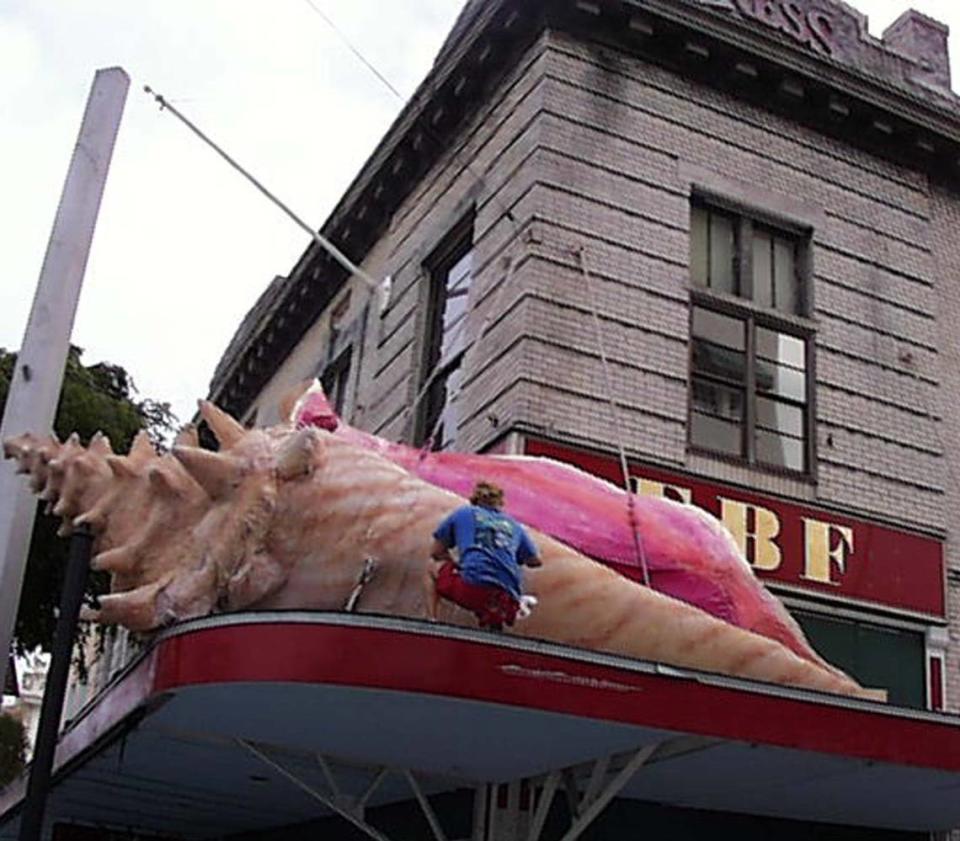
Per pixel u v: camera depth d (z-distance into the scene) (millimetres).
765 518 12312
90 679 22297
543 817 7934
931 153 15078
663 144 13305
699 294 12984
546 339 11805
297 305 19938
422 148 15430
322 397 10211
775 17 14453
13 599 8023
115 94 9078
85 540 6383
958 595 13258
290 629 6023
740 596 9414
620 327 12258
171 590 7602
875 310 14031
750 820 10367
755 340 13211
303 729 7188
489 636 6195
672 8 13383
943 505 13555
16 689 13258
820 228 14023
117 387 16844
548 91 12844
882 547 12891
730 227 13695
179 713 6945
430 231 14914
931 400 13992
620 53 13453
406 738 7223
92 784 10180
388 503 7848
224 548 7648
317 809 10789
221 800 10758
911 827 10469
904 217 14727
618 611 7617
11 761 13828
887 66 15312
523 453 11297
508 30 13562
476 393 12352
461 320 13727
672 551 9352
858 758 7211
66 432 14797
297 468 7906
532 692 6211
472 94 14445
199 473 7926
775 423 13023
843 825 10672
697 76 13836
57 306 8508
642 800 9711
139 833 13148
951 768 7504
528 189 12500
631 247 12648
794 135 14273
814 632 12195
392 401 14852
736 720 6785
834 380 13422
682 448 12125
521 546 7199
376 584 7641
